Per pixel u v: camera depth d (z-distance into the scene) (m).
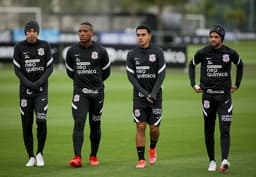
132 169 24.94
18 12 119.88
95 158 26.05
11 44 82.19
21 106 25.70
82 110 25.30
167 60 77.31
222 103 24.33
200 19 198.12
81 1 160.12
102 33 92.62
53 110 44.38
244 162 26.34
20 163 26.28
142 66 25.05
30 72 25.61
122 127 36.66
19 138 32.97
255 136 33.59
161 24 151.75
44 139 25.81
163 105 47.34
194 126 37.19
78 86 25.52
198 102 49.25
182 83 64.12
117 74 74.12
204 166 25.61
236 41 177.12
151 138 25.70
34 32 25.41
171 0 180.12
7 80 66.75
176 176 23.58
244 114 42.41
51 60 25.75
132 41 92.62
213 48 24.33
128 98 51.75
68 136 33.47
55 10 153.88
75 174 23.89
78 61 25.39
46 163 26.28
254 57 110.25
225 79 24.33
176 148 30.08
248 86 61.16
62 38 87.44
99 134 25.98
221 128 24.27
